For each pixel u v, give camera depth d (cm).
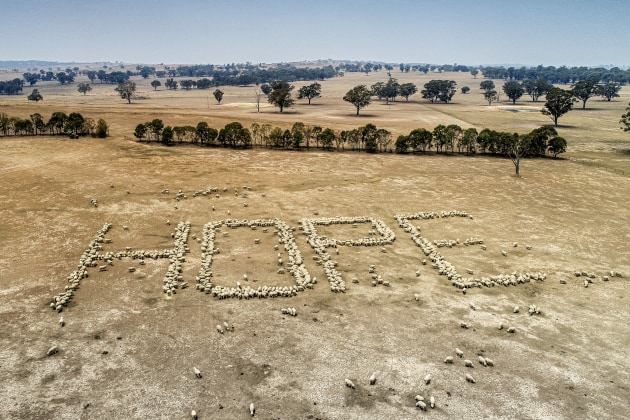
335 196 5591
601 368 2525
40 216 4566
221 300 3142
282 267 3656
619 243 4275
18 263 3541
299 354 2592
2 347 2548
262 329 2820
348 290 3325
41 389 2256
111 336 2700
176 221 4609
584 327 2916
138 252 3791
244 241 4169
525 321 2977
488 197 5675
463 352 2647
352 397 2281
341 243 4153
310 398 2266
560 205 5394
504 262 3841
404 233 4472
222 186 5862
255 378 2395
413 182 6334
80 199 5134
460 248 4131
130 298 3122
